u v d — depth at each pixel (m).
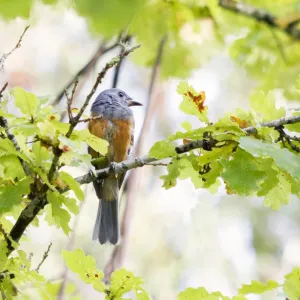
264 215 16.83
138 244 15.49
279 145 5.49
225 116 6.00
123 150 11.31
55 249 14.20
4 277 5.58
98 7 2.34
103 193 10.05
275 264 16.41
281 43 11.61
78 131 5.40
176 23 10.21
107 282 7.25
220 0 10.75
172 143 5.91
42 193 5.53
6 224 6.23
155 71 9.96
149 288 14.95
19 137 5.72
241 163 5.44
